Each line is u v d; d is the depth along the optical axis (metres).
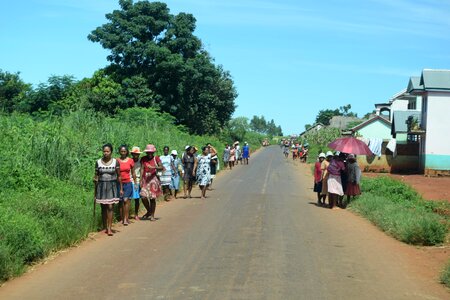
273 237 11.10
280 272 8.13
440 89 36.72
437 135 36.78
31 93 38.31
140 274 7.98
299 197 19.91
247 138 94.81
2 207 9.84
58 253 9.39
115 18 44.56
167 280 7.63
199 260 8.89
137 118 34.78
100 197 11.20
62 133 16.59
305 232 11.90
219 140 55.66
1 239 8.13
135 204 13.79
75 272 8.11
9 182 12.69
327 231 12.16
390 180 20.28
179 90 45.06
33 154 14.91
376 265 8.88
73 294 6.96
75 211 11.27
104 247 9.95
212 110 55.22
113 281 7.59
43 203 10.77
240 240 10.70
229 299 6.72
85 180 15.02
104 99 41.44
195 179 19.30
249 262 8.76
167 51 43.69
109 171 11.22
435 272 8.54
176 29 45.94
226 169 37.78
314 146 69.81
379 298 6.96
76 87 41.22
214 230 11.91
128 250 9.69
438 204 17.53
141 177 13.45
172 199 18.41
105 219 11.61
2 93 44.44
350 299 6.86
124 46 43.88
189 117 49.84
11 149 14.66
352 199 17.22
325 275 8.05
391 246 10.64
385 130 52.22
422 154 37.56
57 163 15.04
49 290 7.15
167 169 17.91
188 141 35.44
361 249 10.20
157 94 44.59
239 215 14.41
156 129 29.02
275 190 22.48
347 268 8.56
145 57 44.47
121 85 43.69
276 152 83.44
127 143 20.00
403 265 8.98
